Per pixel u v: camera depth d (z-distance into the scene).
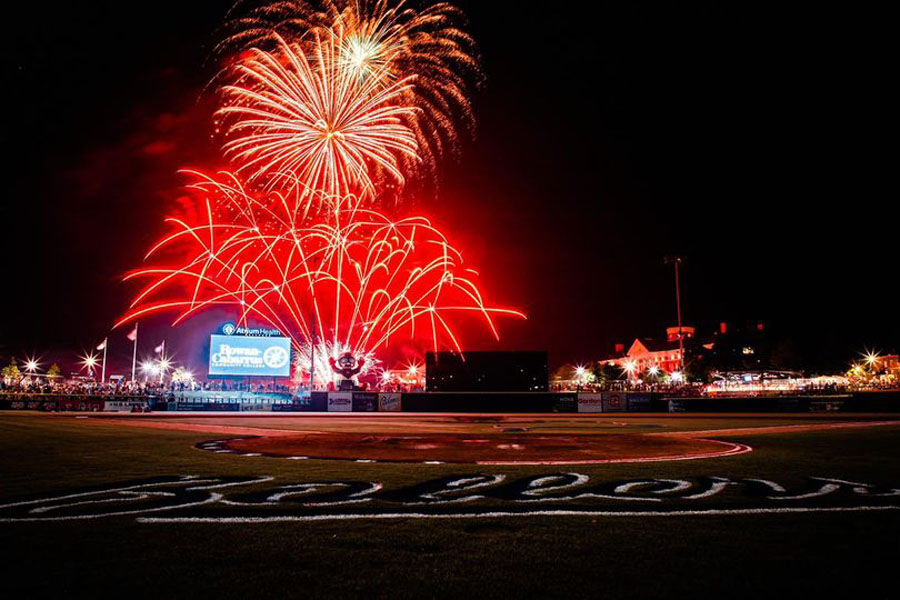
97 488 11.64
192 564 6.88
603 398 50.84
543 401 50.81
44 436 23.19
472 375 52.94
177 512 9.49
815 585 6.26
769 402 48.84
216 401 51.41
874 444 20.95
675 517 9.20
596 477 13.19
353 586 6.20
